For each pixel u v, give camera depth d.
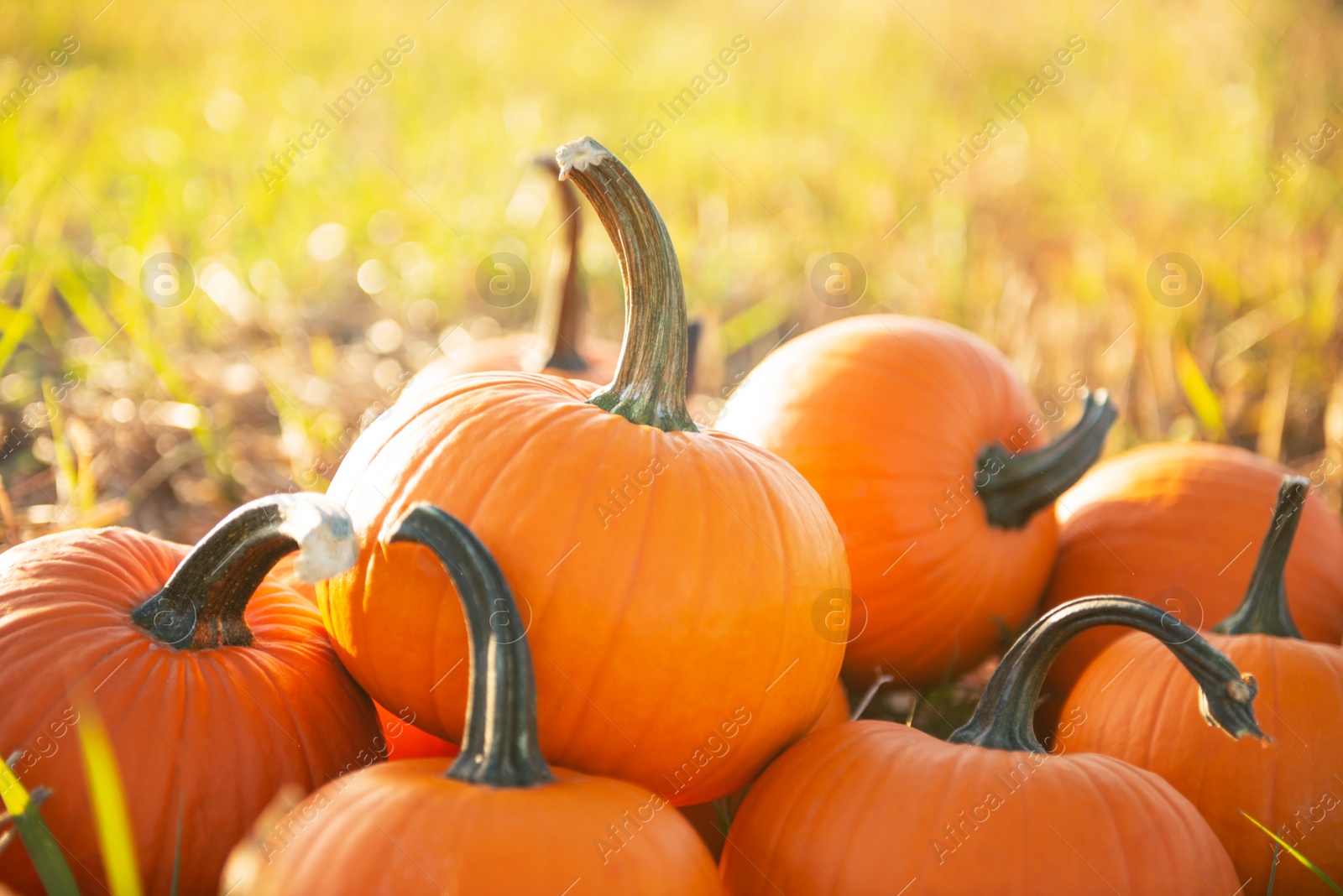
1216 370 4.22
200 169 5.75
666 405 1.72
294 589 1.99
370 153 6.43
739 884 1.66
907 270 5.23
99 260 4.25
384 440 1.68
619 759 1.61
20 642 1.53
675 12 11.27
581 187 1.71
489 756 1.35
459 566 1.40
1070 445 2.30
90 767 1.29
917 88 8.24
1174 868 1.50
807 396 2.28
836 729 1.72
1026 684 1.67
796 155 6.83
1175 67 7.74
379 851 1.24
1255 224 5.25
